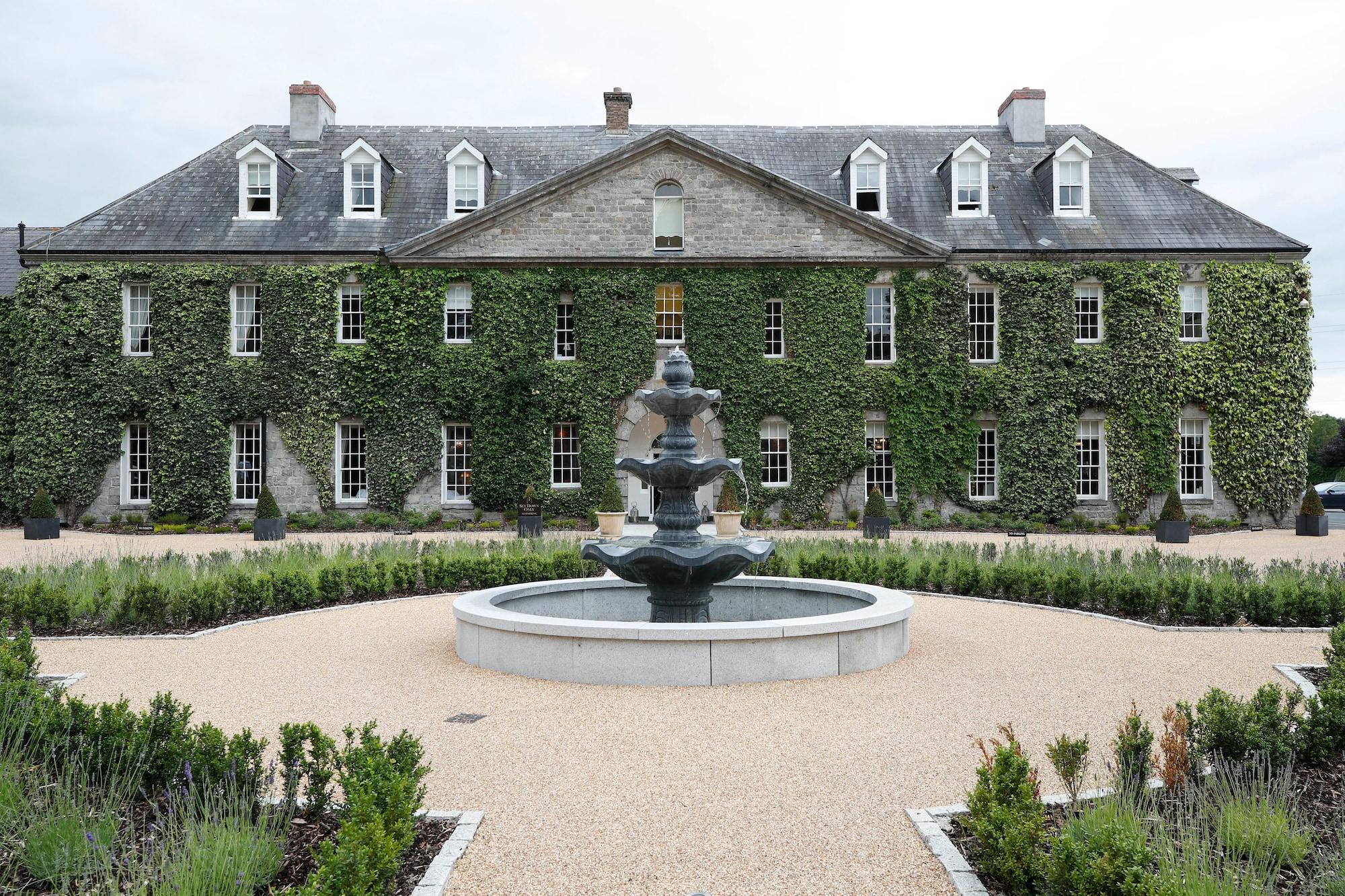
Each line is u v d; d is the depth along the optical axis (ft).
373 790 15.96
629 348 101.14
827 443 101.40
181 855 14.64
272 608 45.70
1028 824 15.06
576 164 112.27
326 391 100.48
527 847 17.34
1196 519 102.53
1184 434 104.53
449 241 100.58
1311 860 15.93
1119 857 13.71
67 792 16.75
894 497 102.83
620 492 100.89
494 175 110.42
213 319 100.53
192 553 72.59
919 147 115.34
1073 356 102.27
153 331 100.89
